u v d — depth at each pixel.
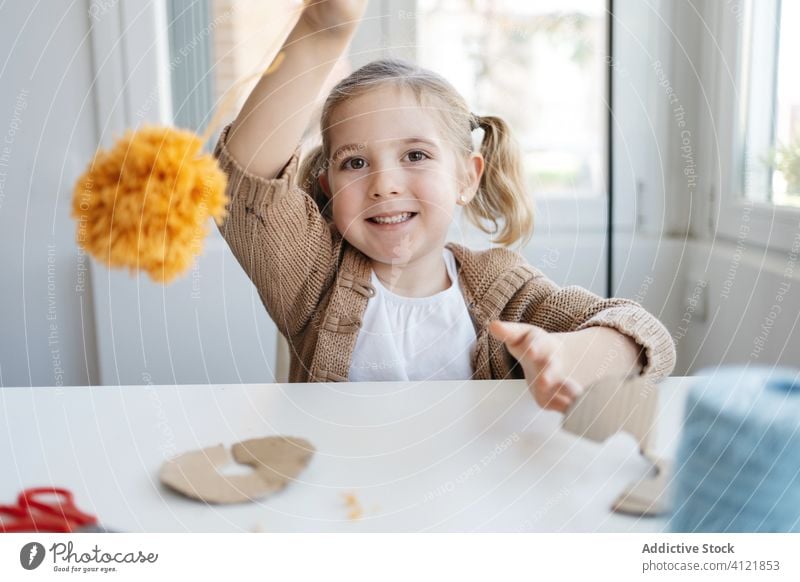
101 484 0.36
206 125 0.85
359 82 0.62
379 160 0.62
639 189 0.94
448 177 0.64
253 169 0.58
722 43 0.88
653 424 0.40
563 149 0.92
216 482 0.36
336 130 0.62
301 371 0.62
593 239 0.95
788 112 0.82
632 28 0.90
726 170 0.88
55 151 0.91
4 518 0.33
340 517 0.33
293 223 0.60
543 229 0.92
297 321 0.63
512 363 0.62
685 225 0.95
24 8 0.88
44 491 0.35
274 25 0.83
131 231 0.56
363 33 0.77
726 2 0.86
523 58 0.86
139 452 0.39
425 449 0.39
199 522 0.33
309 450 0.39
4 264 0.90
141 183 0.55
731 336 0.82
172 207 0.55
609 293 0.95
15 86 0.89
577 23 0.89
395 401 0.46
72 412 0.44
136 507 0.34
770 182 0.84
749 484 0.33
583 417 0.41
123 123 0.89
